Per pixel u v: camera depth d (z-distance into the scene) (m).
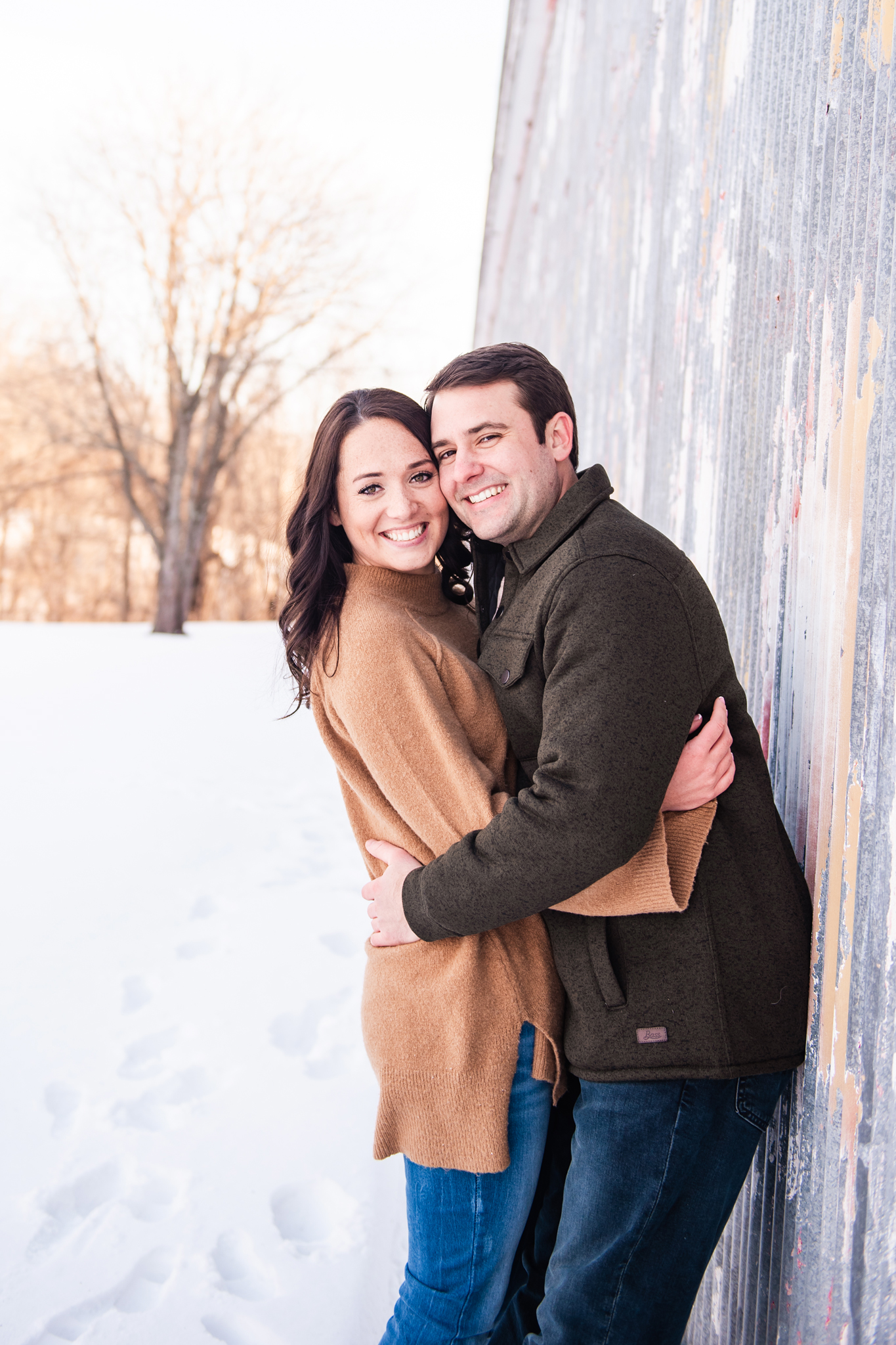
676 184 2.03
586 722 1.09
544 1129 1.33
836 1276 1.06
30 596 29.91
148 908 3.63
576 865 1.09
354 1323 1.69
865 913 1.02
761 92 1.45
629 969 1.22
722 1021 1.17
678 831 1.18
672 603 1.13
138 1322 1.70
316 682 1.44
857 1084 1.03
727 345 1.60
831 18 1.16
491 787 1.29
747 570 1.47
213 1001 2.89
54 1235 1.92
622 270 2.71
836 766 1.09
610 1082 1.21
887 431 0.99
